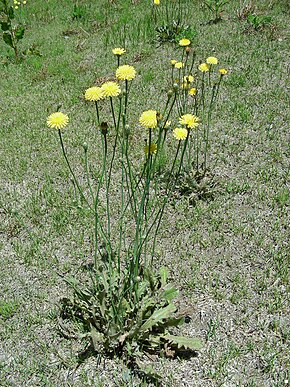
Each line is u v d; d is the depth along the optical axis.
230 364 0.74
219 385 0.71
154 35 2.01
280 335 0.78
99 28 2.24
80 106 1.55
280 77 1.56
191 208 1.07
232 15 2.09
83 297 0.80
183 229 1.01
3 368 0.76
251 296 0.85
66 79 1.76
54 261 0.96
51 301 0.87
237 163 1.20
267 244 0.96
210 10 2.16
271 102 1.44
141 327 0.74
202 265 0.93
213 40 1.87
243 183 1.13
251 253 0.95
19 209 1.12
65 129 1.43
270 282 0.88
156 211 1.06
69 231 1.04
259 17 1.91
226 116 1.39
